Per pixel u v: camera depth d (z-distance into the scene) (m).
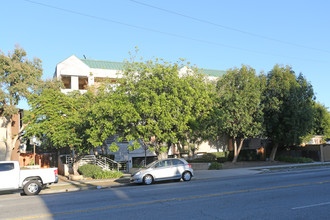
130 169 26.45
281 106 28.94
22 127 31.66
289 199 10.29
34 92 29.38
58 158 29.92
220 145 35.94
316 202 9.66
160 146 21.48
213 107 22.94
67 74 32.12
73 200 11.74
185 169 18.92
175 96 19.28
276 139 30.64
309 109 29.33
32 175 15.52
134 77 21.53
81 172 24.47
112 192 13.89
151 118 19.80
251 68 28.47
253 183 15.19
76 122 21.73
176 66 20.59
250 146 36.97
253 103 27.34
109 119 19.83
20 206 10.84
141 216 8.26
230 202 9.98
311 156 35.12
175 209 9.08
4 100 28.70
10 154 30.30
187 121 19.66
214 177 21.02
